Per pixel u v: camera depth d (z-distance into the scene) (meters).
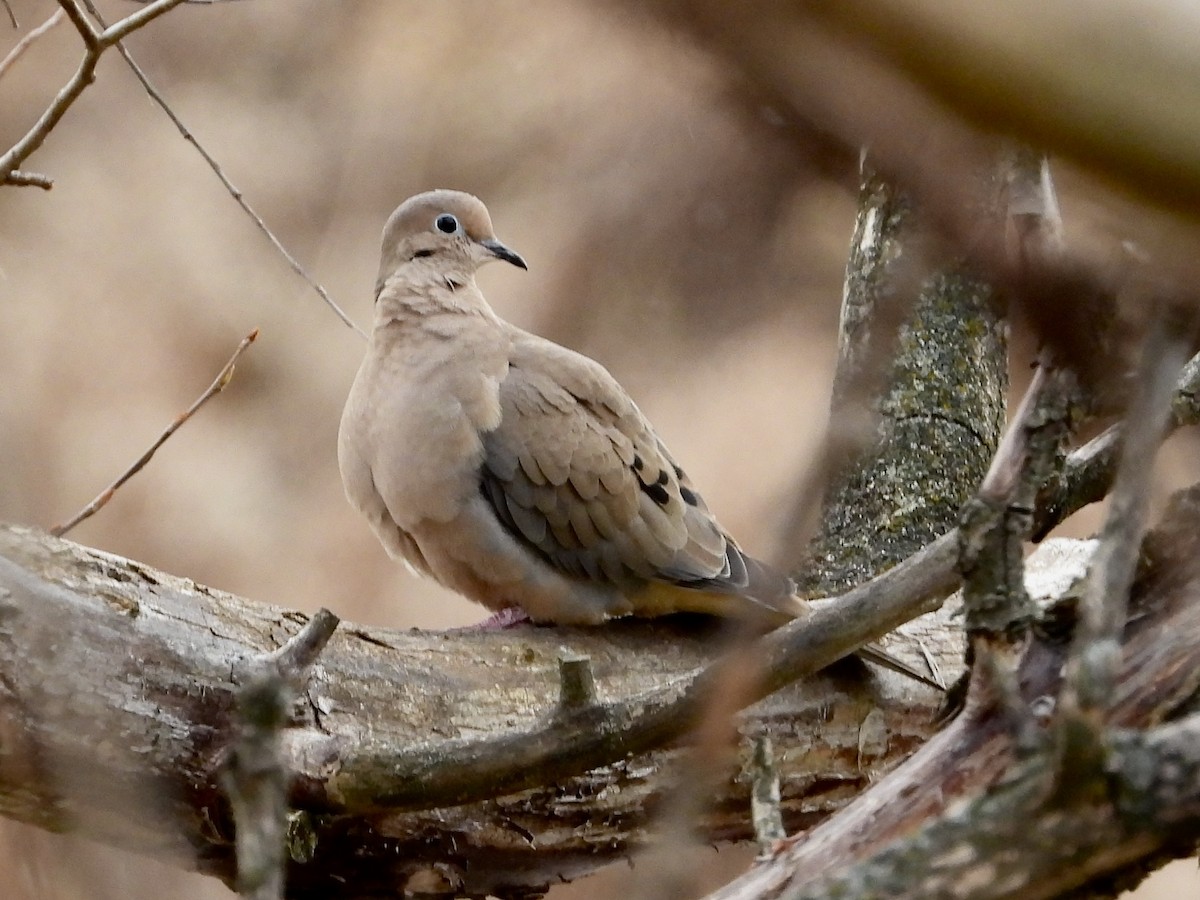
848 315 8.42
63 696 6.11
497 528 9.14
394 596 20.17
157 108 20.09
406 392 9.45
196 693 6.38
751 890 4.98
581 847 7.23
